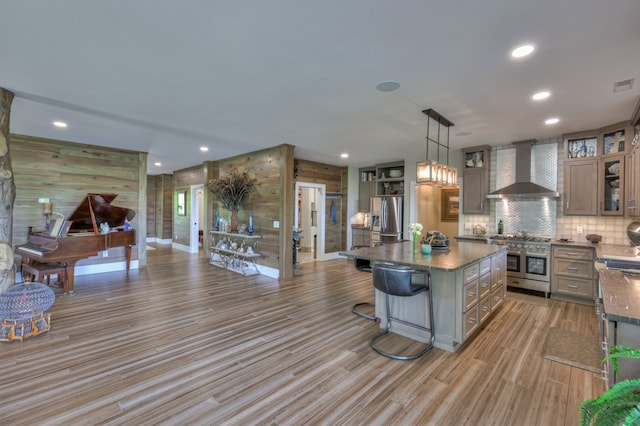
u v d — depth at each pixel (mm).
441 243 3746
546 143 4969
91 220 4910
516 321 3635
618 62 2432
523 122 4035
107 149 5875
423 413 1997
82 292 4613
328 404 2078
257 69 2621
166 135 4938
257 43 2217
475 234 5492
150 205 10977
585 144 4496
